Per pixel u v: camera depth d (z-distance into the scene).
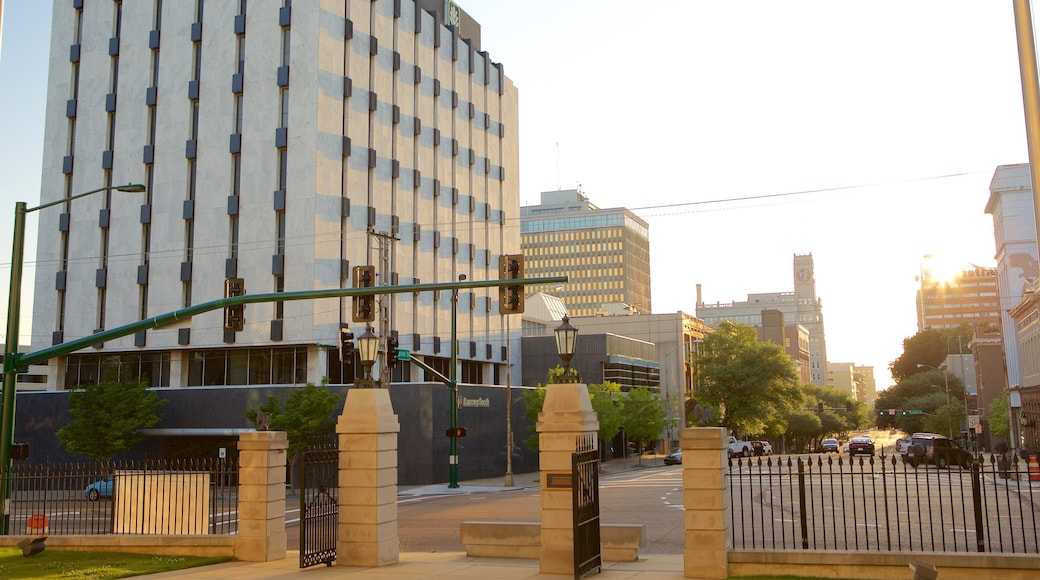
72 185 54.56
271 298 20.06
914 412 102.25
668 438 89.75
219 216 51.22
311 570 15.21
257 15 52.16
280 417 41.66
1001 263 92.06
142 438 47.19
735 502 27.03
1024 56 12.57
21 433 51.38
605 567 14.98
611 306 118.25
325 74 51.47
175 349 51.62
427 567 15.54
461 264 64.12
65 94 55.31
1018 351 81.88
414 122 59.78
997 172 89.00
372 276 20.39
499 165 71.06
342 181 52.44
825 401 132.88
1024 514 22.86
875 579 13.02
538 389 54.56
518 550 16.89
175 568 15.45
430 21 62.88
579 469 13.61
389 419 16.34
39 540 17.08
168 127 52.97
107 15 55.19
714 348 88.62
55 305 53.81
